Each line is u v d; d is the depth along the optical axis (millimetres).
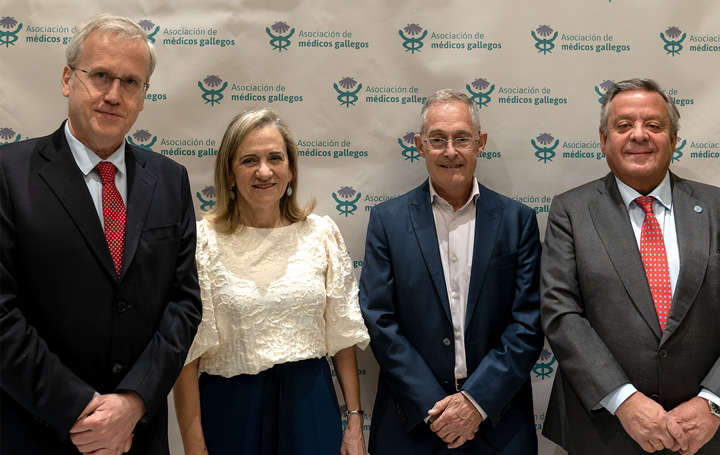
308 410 1975
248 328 1946
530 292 2184
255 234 2062
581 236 2084
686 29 2582
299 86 2525
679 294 1948
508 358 2074
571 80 2576
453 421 2023
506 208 2264
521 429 2131
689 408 1884
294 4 2504
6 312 1514
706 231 2014
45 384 1508
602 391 1890
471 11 2541
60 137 1700
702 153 2607
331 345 2105
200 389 2049
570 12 2561
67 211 1622
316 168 2553
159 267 1725
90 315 1619
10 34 2430
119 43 1670
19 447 1556
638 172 2037
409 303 2186
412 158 2564
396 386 2111
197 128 2510
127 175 1764
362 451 2131
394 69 2541
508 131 2576
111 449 1572
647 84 2096
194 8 2484
